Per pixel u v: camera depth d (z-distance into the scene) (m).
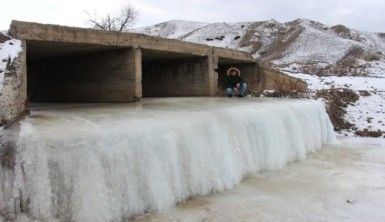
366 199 9.33
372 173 11.32
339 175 11.09
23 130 7.71
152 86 18.67
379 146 15.02
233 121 10.66
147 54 15.55
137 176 8.02
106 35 12.56
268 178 10.70
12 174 6.89
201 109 11.48
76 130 7.89
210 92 16.95
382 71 34.28
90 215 7.18
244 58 18.92
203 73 17.00
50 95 15.91
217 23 70.38
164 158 8.55
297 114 13.67
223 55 17.64
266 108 12.34
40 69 16.16
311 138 14.09
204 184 9.31
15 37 10.45
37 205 6.81
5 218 6.71
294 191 9.73
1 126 7.82
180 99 15.61
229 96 17.06
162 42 14.48
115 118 9.59
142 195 8.09
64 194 7.02
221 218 8.05
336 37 54.41
